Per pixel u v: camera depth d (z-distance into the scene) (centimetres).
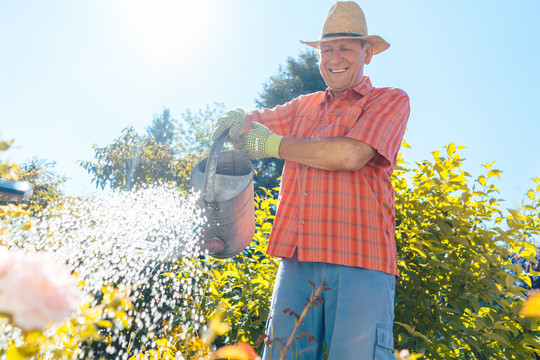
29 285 52
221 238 179
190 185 186
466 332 222
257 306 240
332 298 156
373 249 156
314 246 159
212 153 172
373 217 160
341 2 180
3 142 123
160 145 750
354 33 175
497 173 254
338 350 147
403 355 112
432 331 230
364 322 147
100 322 104
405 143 261
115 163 679
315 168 168
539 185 252
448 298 236
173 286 215
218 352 96
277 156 171
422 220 245
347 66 175
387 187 172
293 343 155
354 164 155
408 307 224
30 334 77
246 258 280
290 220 170
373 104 168
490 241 244
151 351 166
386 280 157
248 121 190
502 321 214
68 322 99
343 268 155
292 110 199
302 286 161
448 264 236
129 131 693
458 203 253
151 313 191
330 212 160
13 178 141
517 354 219
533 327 217
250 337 231
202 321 209
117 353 180
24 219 151
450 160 254
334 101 181
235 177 176
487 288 235
